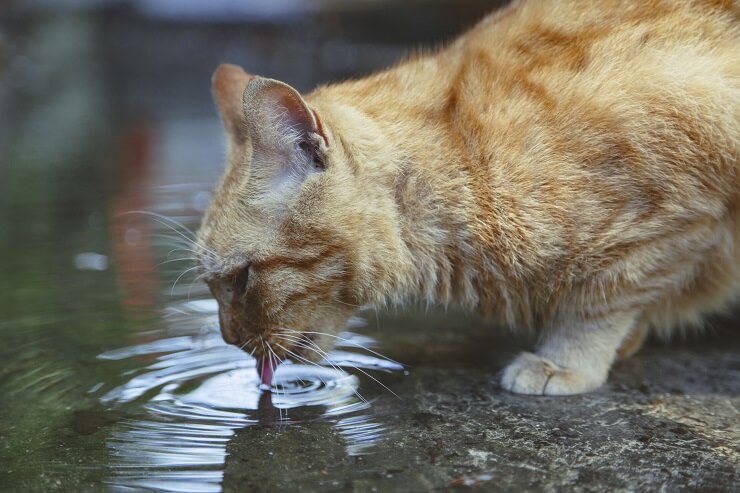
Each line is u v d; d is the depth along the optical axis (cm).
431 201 87
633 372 90
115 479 78
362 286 87
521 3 92
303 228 85
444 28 232
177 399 86
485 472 78
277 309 86
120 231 113
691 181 86
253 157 85
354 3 248
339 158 85
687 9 88
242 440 81
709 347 94
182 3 278
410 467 79
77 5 290
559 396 87
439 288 89
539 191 86
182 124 176
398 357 92
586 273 87
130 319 96
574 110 86
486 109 87
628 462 79
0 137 168
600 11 88
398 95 89
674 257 87
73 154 151
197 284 102
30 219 117
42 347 92
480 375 90
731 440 81
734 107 86
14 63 250
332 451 80
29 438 82
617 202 86
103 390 87
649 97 85
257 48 266
